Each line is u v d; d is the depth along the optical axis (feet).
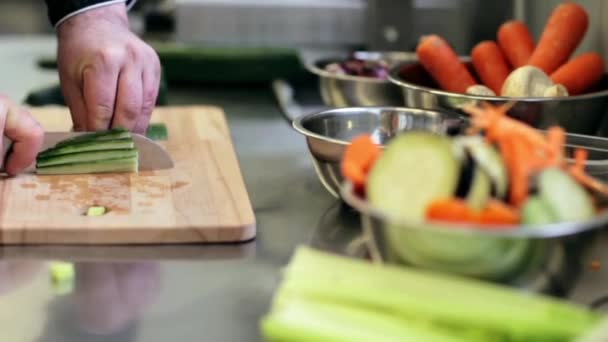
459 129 3.35
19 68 6.78
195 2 7.14
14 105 3.63
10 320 2.49
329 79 4.59
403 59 5.04
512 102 3.41
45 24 9.14
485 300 2.10
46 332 2.42
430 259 2.24
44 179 3.65
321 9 7.14
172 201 3.39
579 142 3.32
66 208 3.30
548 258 2.30
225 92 6.27
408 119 3.51
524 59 3.99
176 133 4.44
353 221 3.32
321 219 3.34
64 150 3.72
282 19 7.18
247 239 3.13
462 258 2.22
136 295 2.67
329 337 2.05
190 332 2.44
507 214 2.22
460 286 2.15
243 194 3.48
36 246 3.08
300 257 2.31
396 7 6.42
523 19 5.29
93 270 2.86
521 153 2.35
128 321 2.50
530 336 2.06
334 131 3.53
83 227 3.09
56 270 2.78
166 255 3.01
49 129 4.51
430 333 2.07
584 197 2.31
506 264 2.25
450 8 6.09
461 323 2.09
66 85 4.11
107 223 3.13
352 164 2.48
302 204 3.53
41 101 5.33
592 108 3.54
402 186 2.33
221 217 3.20
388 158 2.35
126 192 3.50
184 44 7.07
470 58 4.26
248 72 6.29
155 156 3.80
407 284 2.17
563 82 3.78
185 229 3.10
